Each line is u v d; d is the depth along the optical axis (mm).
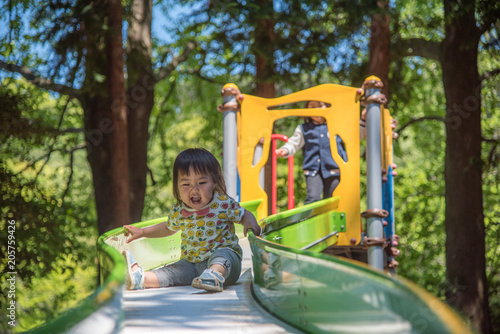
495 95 14664
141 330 2498
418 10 16641
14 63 12352
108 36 10688
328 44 13359
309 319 2406
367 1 11453
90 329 1723
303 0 12320
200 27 14773
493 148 12883
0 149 12781
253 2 11977
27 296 18312
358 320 2021
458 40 12000
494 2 11414
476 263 11891
